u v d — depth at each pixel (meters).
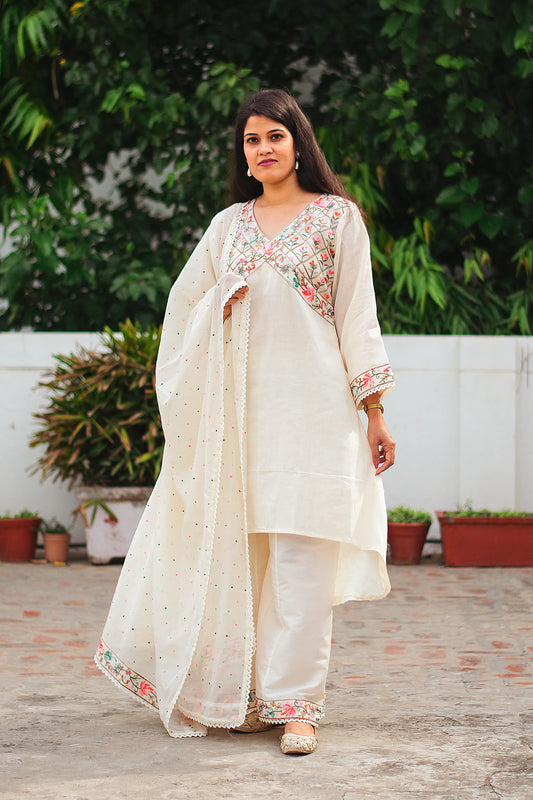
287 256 2.96
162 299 7.59
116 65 7.40
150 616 3.06
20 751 2.79
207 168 7.50
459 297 7.50
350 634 4.37
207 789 2.48
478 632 4.38
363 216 3.11
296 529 2.88
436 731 2.96
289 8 7.67
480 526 6.09
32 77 7.56
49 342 6.77
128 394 6.33
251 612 2.93
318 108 7.85
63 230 7.36
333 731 2.98
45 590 5.37
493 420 6.64
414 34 7.05
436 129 7.44
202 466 2.98
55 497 6.73
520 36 6.94
